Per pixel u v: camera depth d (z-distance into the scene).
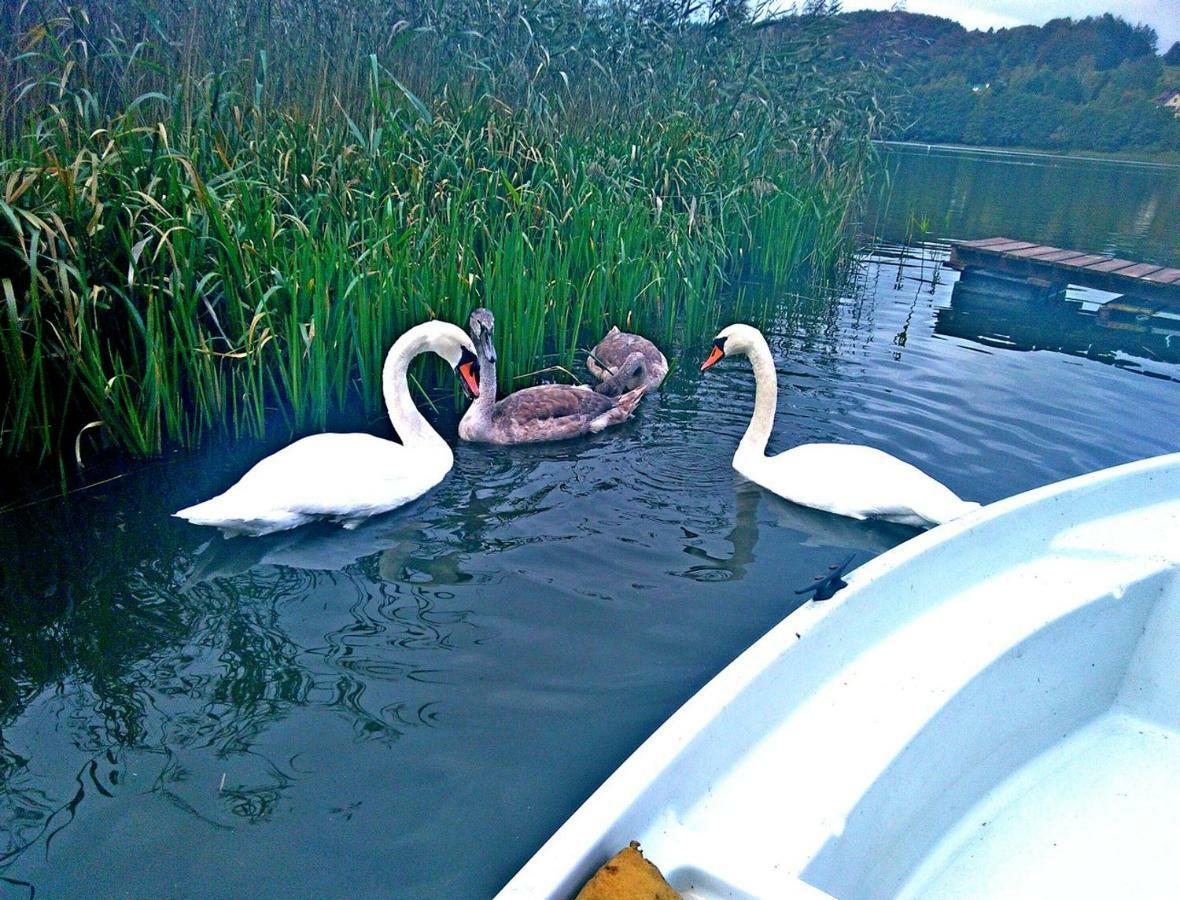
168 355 2.77
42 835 1.43
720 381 3.64
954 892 1.36
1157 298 5.33
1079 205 10.17
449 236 3.47
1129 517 1.84
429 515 2.48
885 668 1.40
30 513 2.37
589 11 4.95
